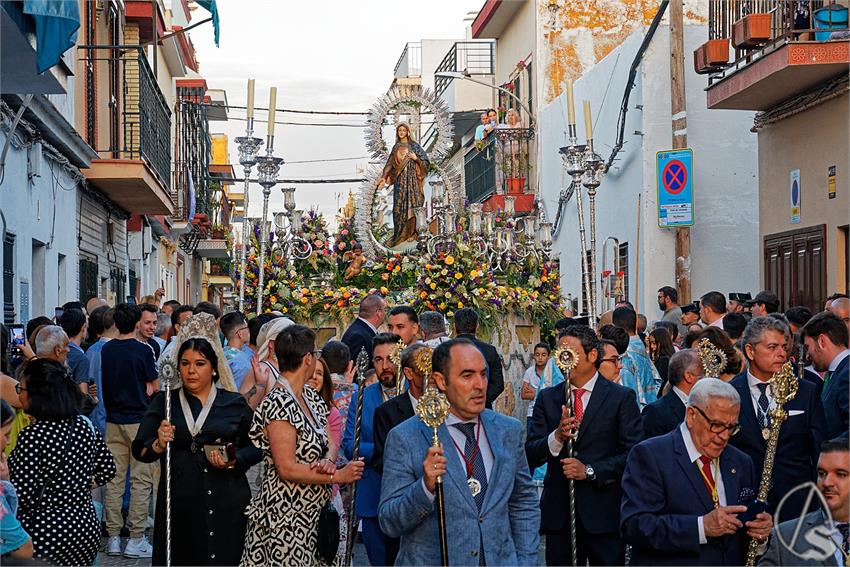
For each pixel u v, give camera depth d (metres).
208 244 41.75
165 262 33.31
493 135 28.73
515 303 15.05
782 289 15.89
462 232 15.48
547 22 26.34
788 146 15.70
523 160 27.72
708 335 8.05
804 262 15.12
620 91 20.53
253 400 8.57
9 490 5.79
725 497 5.80
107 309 11.90
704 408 5.68
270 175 13.56
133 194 20.17
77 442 6.73
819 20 14.15
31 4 8.90
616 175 20.88
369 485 7.95
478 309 14.73
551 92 26.41
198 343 6.95
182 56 32.12
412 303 14.94
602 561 7.27
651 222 19.16
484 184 30.45
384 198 16.94
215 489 6.90
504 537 5.45
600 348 8.30
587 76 22.80
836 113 14.31
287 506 6.25
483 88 34.84
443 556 5.24
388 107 17.31
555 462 7.44
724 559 5.76
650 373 10.37
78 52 17.95
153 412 7.01
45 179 15.09
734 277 19.16
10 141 11.98
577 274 23.39
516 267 15.63
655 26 18.91
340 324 15.09
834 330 7.48
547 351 13.09
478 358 5.46
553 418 7.49
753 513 5.63
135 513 10.50
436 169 17.19
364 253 16.14
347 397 8.58
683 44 18.55
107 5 20.66
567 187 23.92
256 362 8.70
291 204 15.50
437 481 5.27
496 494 5.45
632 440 7.26
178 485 6.88
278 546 6.23
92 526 6.82
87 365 10.39
